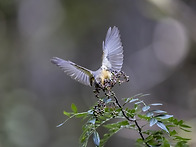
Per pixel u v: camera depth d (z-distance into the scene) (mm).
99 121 3781
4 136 15734
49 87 20188
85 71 3629
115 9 17891
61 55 20016
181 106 14852
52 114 19562
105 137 3986
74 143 17922
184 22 14469
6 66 20906
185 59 15594
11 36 21547
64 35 19953
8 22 21547
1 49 21156
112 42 3789
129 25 17266
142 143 4242
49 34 20688
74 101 19156
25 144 16562
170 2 14281
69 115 3752
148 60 16375
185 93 15125
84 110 18594
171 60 15930
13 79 20547
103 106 3566
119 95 15094
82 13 19078
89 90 18750
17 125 16703
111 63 3727
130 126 3928
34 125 18328
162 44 16219
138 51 16688
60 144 18219
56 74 20297
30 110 19062
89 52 19047
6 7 21359
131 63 16594
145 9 15312
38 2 21141
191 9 14828
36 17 21328
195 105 14586
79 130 18047
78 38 19312
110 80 3518
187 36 15375
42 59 20750
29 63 20938
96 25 18719
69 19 19547
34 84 20578
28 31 21469
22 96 19750
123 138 13422
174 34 15992
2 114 17453
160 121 3486
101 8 18422
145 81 15914
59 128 18672
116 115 3748
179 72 15602
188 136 10047
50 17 20750
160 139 3787
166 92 15453
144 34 16828
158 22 16500
